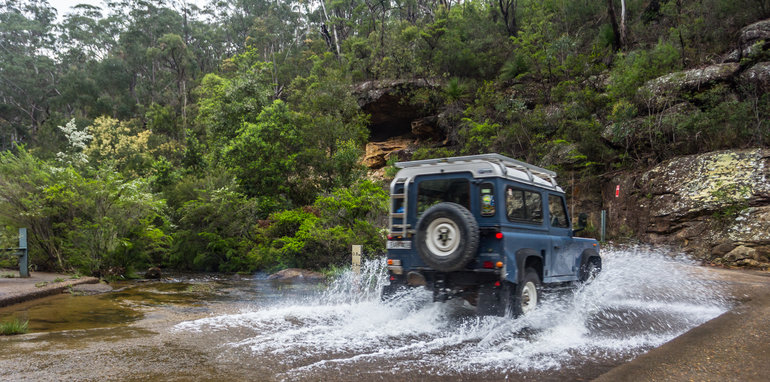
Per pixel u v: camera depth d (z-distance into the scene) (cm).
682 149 1872
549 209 765
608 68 2580
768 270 1354
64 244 1230
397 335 575
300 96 3638
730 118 1744
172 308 799
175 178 2238
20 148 1272
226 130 2661
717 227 1553
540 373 414
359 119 3038
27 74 6956
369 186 1568
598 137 2144
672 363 422
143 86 6756
